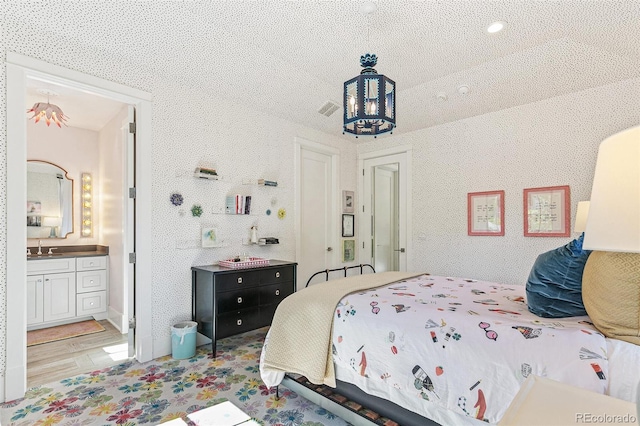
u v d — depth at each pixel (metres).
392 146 4.70
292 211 4.16
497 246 3.73
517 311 1.75
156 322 2.93
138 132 2.88
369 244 5.00
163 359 2.88
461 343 1.50
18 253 2.20
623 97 2.97
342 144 4.90
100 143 4.67
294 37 2.73
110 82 2.67
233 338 3.46
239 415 2.02
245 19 2.52
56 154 4.43
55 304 3.88
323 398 1.96
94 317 4.24
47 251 4.31
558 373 1.24
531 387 0.93
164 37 2.65
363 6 2.30
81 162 4.62
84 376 2.54
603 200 0.79
